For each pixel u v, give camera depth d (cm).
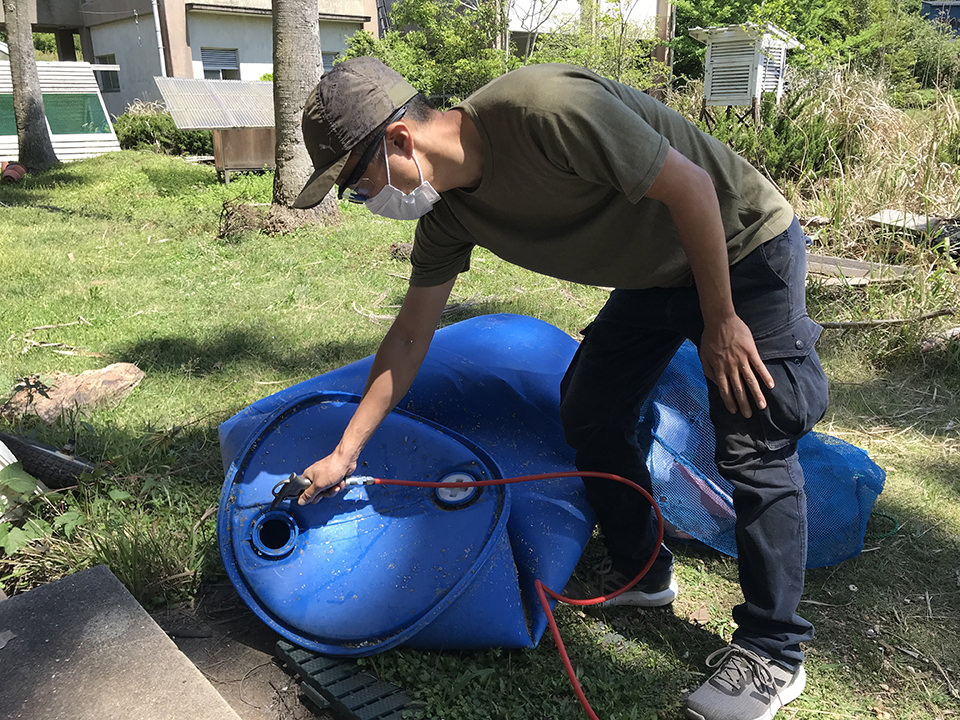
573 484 274
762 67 902
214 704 190
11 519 294
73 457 336
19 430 377
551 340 347
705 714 214
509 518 258
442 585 223
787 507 214
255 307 606
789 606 216
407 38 2031
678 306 219
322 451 247
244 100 1384
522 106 174
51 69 1850
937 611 268
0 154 1841
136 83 2230
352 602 224
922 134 832
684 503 295
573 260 212
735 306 209
